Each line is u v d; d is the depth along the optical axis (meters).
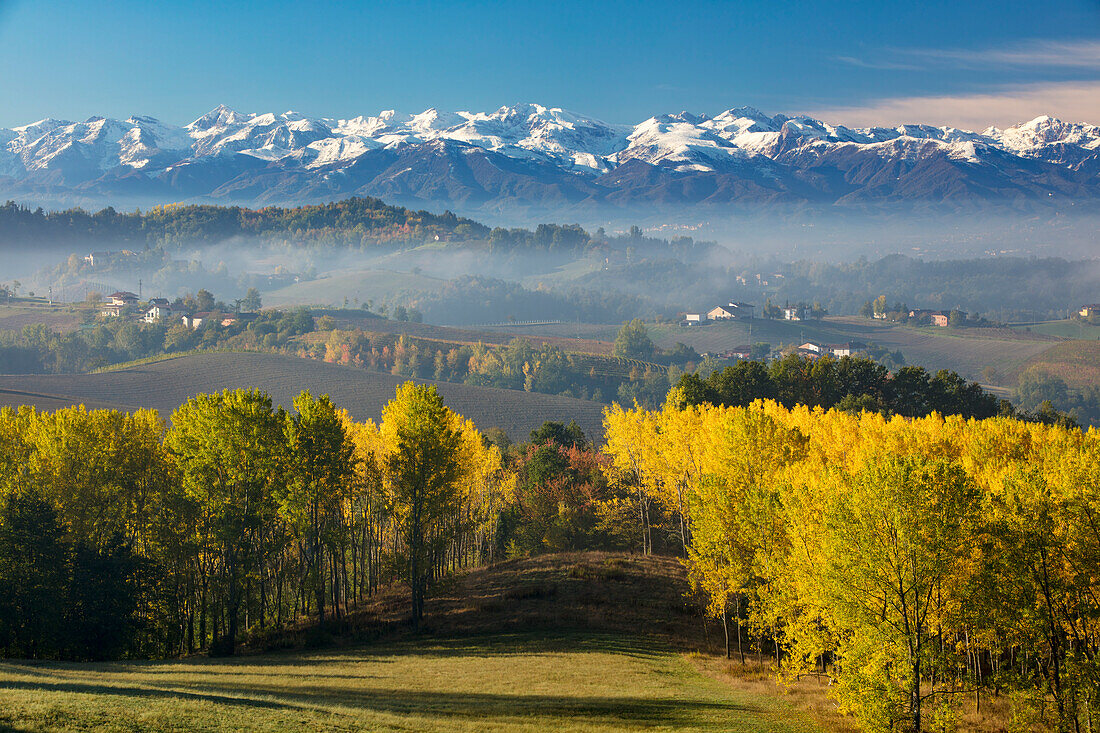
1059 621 33.22
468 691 38.12
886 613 32.31
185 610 56.47
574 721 33.16
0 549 47.75
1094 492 32.81
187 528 56.50
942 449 59.22
